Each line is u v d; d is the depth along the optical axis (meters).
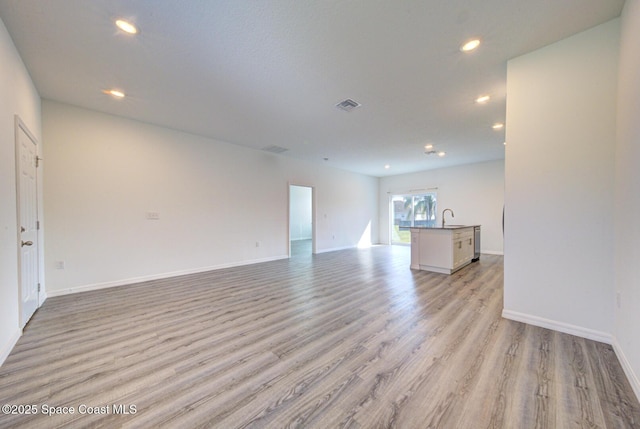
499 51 2.38
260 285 3.95
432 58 2.48
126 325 2.52
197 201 4.86
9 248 2.09
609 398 1.49
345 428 1.29
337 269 5.14
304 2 1.81
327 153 6.22
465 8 1.88
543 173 2.36
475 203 7.36
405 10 1.89
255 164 5.85
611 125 2.05
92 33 2.12
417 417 1.36
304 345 2.13
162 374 1.75
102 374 1.75
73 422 1.34
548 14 1.95
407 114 3.82
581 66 2.16
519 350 2.01
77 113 3.58
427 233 4.98
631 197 1.69
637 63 1.62
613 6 1.87
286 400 1.49
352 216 8.70
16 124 2.29
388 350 2.04
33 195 2.88
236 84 2.95
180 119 4.05
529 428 1.28
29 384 1.65
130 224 4.05
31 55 2.41
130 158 4.05
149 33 2.12
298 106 3.55
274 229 6.26
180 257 4.63
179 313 2.83
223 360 1.92
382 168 8.13
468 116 3.89
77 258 3.59
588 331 2.17
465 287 3.81
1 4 1.81
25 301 2.54
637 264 1.59
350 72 2.71
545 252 2.37
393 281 4.18
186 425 1.32
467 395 1.52
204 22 2.01
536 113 2.38
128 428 1.30
